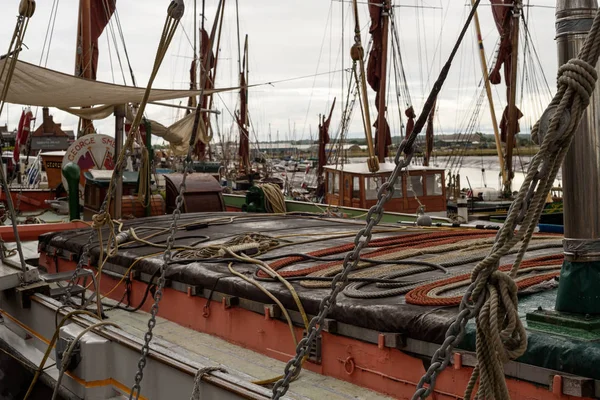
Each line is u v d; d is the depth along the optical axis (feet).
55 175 54.75
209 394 13.01
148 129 38.70
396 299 14.71
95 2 55.21
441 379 12.67
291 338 16.15
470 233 25.05
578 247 11.70
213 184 40.27
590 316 11.53
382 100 78.23
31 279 21.01
